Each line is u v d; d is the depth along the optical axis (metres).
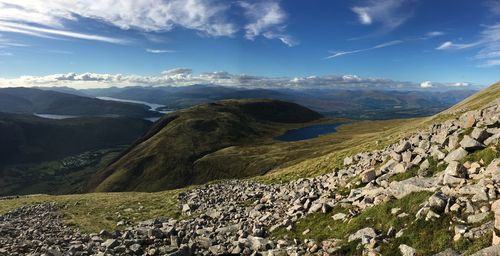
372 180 34.50
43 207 57.28
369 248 22.83
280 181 65.12
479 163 25.67
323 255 24.94
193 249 30.95
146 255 29.38
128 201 62.16
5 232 37.81
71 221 46.75
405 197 25.84
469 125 32.97
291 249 27.22
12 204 61.28
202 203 55.00
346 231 26.77
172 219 47.16
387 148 47.53
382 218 25.42
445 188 24.16
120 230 42.12
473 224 19.89
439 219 21.59
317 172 63.44
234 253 29.80
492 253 16.08
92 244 31.59
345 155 72.00
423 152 33.72
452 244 19.52
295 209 36.56
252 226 36.22
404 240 21.94
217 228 38.31
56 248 30.25
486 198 21.02
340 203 32.38
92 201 63.47
